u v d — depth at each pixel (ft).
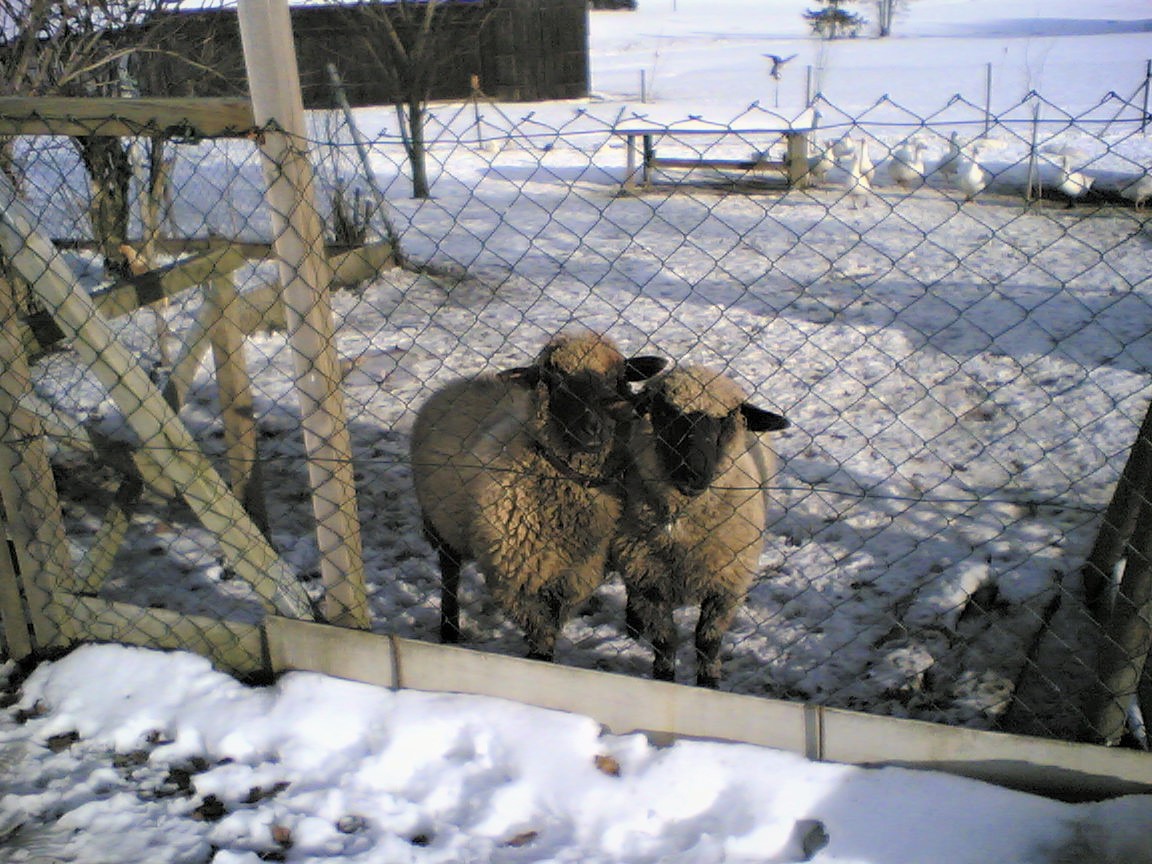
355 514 7.87
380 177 35.35
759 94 63.77
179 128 7.11
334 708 7.43
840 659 8.93
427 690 7.53
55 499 8.26
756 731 6.81
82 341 7.37
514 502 8.46
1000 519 11.09
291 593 8.18
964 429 13.35
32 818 6.74
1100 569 9.04
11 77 14.46
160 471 8.57
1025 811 6.12
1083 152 35.58
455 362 16.42
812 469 12.46
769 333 17.38
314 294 7.16
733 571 8.59
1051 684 7.63
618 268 22.39
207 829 6.58
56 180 18.69
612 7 156.76
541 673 7.22
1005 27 116.98
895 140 41.37
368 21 40.37
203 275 9.56
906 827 6.18
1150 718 6.81
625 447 8.72
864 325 17.69
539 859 6.24
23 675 8.30
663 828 6.44
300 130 6.95
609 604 10.16
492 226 27.09
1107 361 15.33
